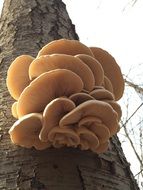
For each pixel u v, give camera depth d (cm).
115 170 54
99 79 56
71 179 49
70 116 47
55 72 50
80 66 53
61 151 51
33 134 51
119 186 53
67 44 57
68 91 53
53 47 57
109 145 58
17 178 49
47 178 48
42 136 49
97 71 56
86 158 52
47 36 74
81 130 49
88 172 51
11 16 81
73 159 51
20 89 59
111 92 59
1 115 58
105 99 54
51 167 50
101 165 53
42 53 57
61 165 50
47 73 50
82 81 53
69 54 58
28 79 59
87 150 53
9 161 51
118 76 62
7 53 70
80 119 50
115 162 55
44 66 54
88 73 53
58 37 75
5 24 80
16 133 50
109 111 49
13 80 58
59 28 78
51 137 49
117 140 62
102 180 51
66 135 49
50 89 52
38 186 48
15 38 73
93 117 49
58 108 49
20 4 84
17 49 70
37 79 50
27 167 50
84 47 57
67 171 50
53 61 53
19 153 52
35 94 51
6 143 53
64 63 53
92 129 51
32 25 76
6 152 52
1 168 50
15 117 56
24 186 48
